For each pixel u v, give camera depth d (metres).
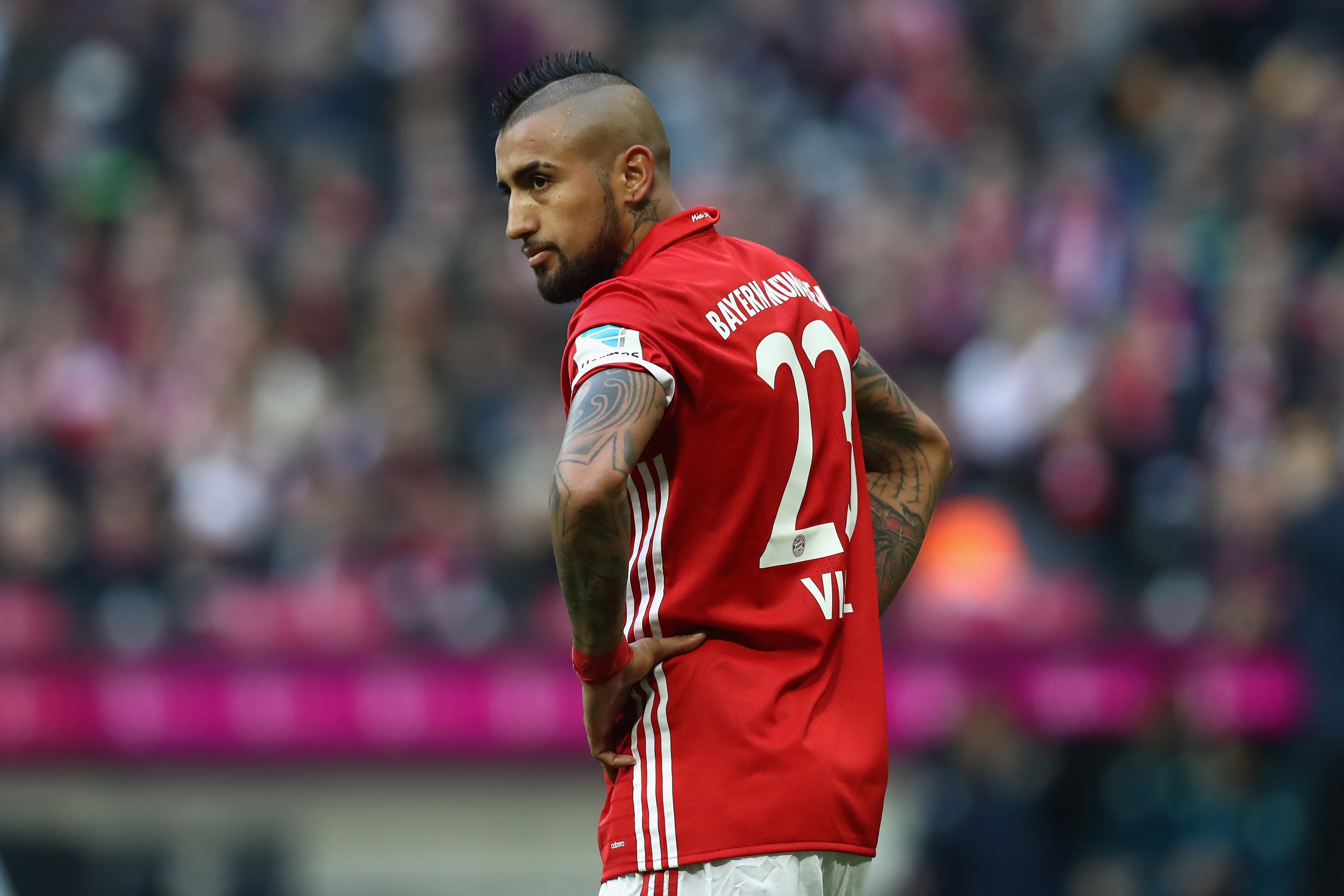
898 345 35.81
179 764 28.00
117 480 32.28
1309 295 34.44
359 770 28.45
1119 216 37.84
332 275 37.03
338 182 40.44
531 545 30.66
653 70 45.28
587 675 9.57
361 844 28.80
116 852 28.48
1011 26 46.34
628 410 9.36
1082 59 44.94
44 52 44.78
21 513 30.95
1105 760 29.81
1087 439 31.33
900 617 28.92
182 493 32.12
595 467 9.14
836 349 10.70
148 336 36.38
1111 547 30.89
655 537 9.88
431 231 39.88
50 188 42.12
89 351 35.47
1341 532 26.67
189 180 41.84
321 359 36.00
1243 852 26.95
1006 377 33.22
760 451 9.91
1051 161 41.03
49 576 30.62
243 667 27.98
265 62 44.41
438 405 34.12
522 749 27.98
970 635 28.61
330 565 30.73
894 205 40.00
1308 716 26.78
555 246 10.23
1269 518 29.16
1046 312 34.12
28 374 35.06
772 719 9.78
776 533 9.99
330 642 29.20
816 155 43.00
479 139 43.19
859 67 45.34
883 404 11.37
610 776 10.08
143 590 30.77
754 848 9.60
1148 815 27.78
